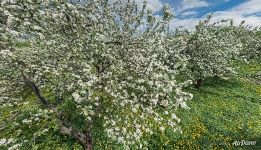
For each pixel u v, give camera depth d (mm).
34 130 15219
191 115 21125
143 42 12656
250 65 39688
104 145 15117
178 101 10484
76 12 10047
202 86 28844
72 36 11336
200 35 25609
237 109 24062
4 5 9266
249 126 21266
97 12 12164
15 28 9555
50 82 12258
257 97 27844
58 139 15188
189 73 25922
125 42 12742
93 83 10750
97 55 11555
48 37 10789
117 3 13508
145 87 11086
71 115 15883
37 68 10961
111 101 11898
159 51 12062
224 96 26656
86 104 11484
